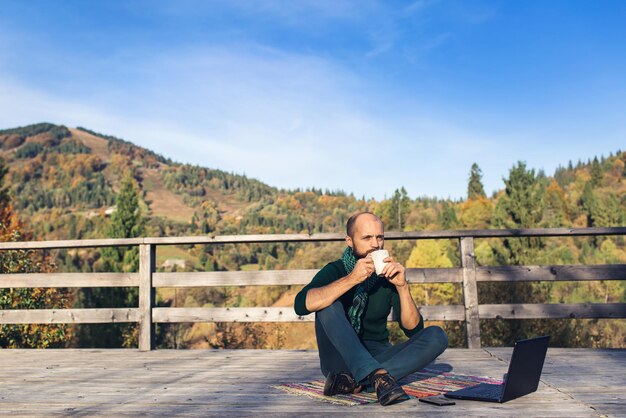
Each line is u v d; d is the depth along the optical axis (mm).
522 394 2400
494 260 33906
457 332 18484
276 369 3436
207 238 4473
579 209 106000
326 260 59625
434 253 48875
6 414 2312
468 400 2355
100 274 4797
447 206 100750
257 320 4582
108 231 43906
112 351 4547
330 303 2357
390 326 23000
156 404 2465
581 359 3586
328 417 2123
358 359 2240
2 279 4910
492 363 3482
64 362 3961
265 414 2211
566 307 4332
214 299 53094
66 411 2357
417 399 2402
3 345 11016
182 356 4168
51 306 11953
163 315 4645
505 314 4352
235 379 3092
